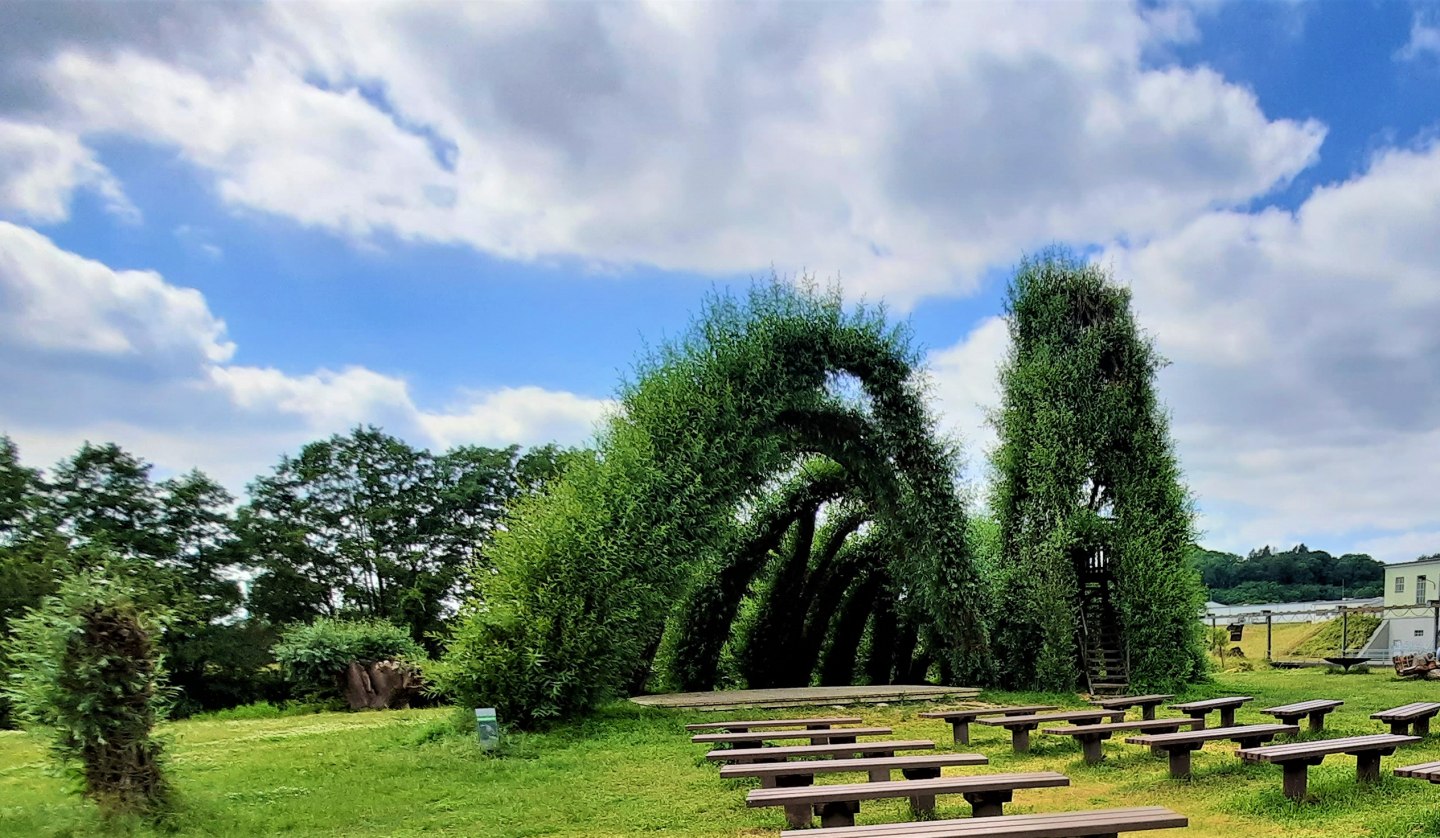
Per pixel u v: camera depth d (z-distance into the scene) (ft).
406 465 123.13
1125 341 57.36
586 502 42.39
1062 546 53.88
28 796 25.20
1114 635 56.08
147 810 22.36
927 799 21.74
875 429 52.60
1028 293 58.85
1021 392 57.57
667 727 39.68
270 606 103.65
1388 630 117.50
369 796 25.76
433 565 118.73
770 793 17.70
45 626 22.76
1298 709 30.25
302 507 115.55
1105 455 55.72
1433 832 17.04
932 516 53.26
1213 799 22.09
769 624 66.59
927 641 63.16
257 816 23.18
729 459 46.14
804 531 64.34
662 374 46.47
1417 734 31.01
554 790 26.37
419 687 57.98
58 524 89.66
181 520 98.58
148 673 23.32
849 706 48.21
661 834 21.06
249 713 57.47
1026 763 29.14
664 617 45.70
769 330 49.03
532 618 39.52
